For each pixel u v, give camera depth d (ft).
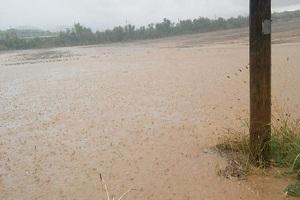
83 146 20.18
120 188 14.97
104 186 15.21
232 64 44.45
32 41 161.68
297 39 68.18
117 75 45.85
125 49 99.81
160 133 21.17
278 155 15.47
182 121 23.06
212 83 33.53
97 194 14.66
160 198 13.98
